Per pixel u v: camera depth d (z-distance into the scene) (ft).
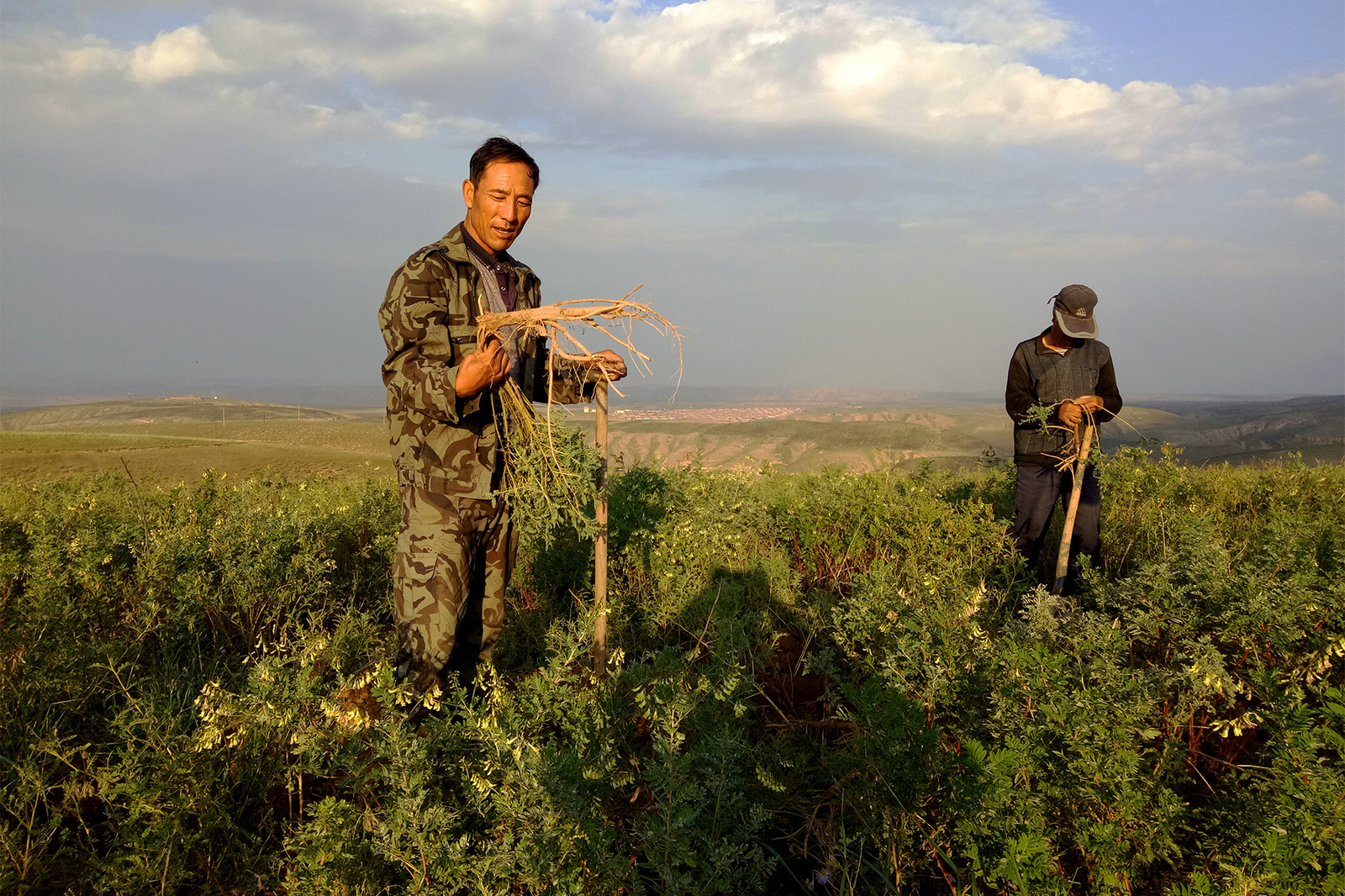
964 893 7.46
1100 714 7.77
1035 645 9.06
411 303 9.52
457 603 10.04
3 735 9.54
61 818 8.19
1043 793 7.84
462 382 9.01
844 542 19.67
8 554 13.79
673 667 10.23
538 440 10.22
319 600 16.08
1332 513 21.43
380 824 7.44
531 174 10.14
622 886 6.91
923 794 7.70
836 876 7.94
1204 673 8.95
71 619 12.20
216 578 15.35
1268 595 10.68
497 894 6.90
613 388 11.27
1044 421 16.20
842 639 11.39
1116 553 19.49
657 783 7.09
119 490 29.66
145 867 7.39
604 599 11.16
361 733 8.23
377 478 35.37
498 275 10.59
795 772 9.21
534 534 10.57
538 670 10.07
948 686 9.29
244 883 7.93
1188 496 23.21
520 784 7.36
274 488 30.89
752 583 17.02
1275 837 6.79
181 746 8.34
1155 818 7.50
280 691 8.79
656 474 22.27
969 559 16.97
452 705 9.36
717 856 6.84
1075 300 16.63
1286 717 7.88
